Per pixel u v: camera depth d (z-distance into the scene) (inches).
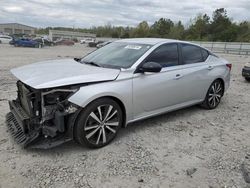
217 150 159.3
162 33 3762.3
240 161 147.0
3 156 140.4
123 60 176.4
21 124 144.7
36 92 138.8
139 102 168.9
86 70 159.3
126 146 158.2
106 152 150.3
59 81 137.3
